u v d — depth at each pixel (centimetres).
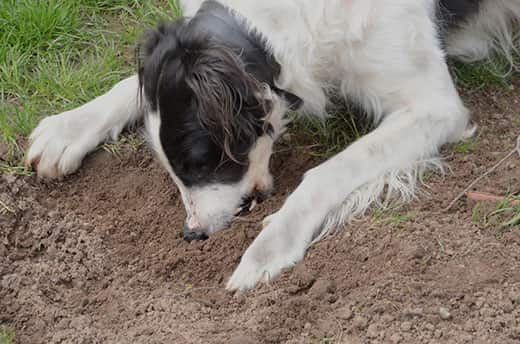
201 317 154
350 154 165
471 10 185
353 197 163
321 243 159
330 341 149
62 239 167
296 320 151
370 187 164
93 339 153
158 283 160
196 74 154
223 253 161
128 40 193
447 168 168
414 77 170
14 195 171
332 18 167
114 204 171
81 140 175
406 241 157
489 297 150
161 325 154
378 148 166
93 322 156
